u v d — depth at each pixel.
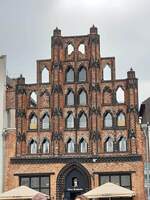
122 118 40.38
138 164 38.97
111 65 41.62
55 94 41.09
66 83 41.69
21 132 40.84
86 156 39.50
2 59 42.56
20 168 40.22
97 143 39.66
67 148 40.22
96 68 41.28
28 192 35.69
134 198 38.34
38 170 39.94
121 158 39.22
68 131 40.50
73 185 39.44
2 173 40.34
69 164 39.59
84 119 40.84
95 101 40.50
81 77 41.91
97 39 42.09
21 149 40.53
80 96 41.41
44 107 41.38
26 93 41.88
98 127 40.06
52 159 39.91
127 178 39.00
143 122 45.44
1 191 39.94
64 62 42.28
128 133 39.75
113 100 40.69
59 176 39.53
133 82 40.44
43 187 39.69
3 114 41.38
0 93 41.81
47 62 42.44
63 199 39.22
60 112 40.78
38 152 40.31
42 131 40.75
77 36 42.62
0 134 41.06
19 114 41.12
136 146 39.31
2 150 40.75
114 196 35.19
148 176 40.66
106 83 41.16
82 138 40.25
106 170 39.16
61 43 42.56
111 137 39.91
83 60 42.09
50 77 42.00
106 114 40.62
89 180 39.16
